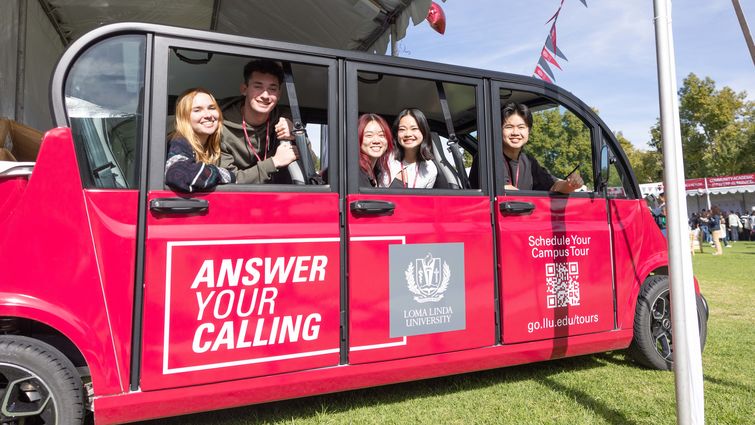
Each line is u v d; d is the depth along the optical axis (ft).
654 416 8.28
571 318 9.82
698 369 6.47
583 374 10.78
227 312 7.00
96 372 6.37
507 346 9.12
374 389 9.87
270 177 8.41
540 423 8.02
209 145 7.80
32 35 14.71
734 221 73.31
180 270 6.79
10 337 6.24
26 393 6.27
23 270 6.10
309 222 7.69
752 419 8.16
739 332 14.23
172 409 6.73
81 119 6.68
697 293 11.79
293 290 7.45
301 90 9.46
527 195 9.59
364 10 14.17
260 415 8.47
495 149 9.41
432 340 8.43
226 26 17.57
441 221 8.71
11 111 13.15
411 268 8.32
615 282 10.52
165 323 6.66
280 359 7.30
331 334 7.69
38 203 6.24
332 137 8.05
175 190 6.89
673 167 6.66
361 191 8.13
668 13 6.81
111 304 6.52
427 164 9.96
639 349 10.83
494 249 9.21
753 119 88.99
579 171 10.67
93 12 16.14
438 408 8.71
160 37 7.09
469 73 9.38
